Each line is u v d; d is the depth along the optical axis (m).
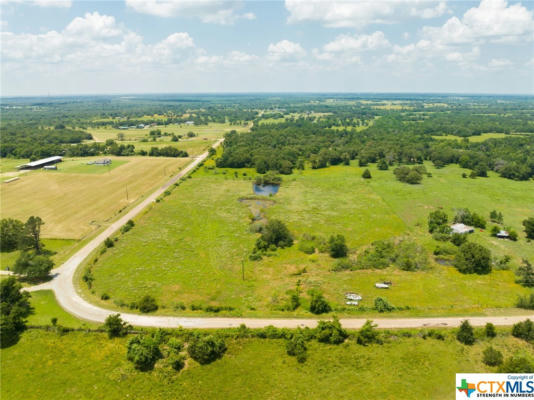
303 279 78.06
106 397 48.03
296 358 53.97
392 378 50.25
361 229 108.12
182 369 52.19
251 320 62.22
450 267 83.88
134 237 100.38
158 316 63.22
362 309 65.56
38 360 54.06
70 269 81.44
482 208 126.62
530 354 54.00
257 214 121.69
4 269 81.88
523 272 77.75
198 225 110.44
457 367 51.78
